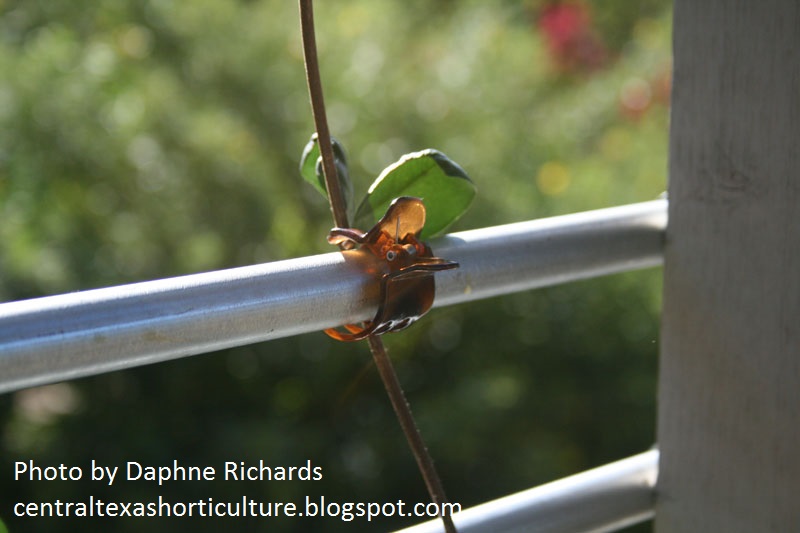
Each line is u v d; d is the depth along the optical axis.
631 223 1.07
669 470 1.09
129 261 3.38
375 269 0.99
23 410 3.29
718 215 1.07
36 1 3.75
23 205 3.31
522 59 4.21
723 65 1.06
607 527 1.09
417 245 1.00
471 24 4.48
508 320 3.30
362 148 3.47
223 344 0.97
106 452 3.17
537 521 1.06
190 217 3.44
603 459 3.22
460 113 3.69
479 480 3.14
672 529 1.09
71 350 0.95
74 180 3.42
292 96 3.58
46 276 3.26
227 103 3.62
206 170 3.43
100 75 3.46
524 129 3.82
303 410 3.35
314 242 3.40
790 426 1.06
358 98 3.60
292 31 3.81
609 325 3.22
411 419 1.02
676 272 1.08
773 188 1.05
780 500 1.06
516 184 3.55
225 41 3.70
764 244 1.06
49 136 3.34
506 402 3.19
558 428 3.23
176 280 0.97
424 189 1.04
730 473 1.08
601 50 4.98
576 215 1.06
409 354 3.22
